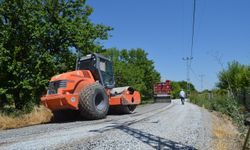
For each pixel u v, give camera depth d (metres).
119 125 10.25
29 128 10.09
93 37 20.53
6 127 11.02
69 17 20.58
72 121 12.31
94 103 12.42
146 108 22.94
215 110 23.08
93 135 8.00
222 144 7.23
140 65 49.50
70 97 11.84
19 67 16.92
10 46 17.64
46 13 19.22
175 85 92.38
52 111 12.73
